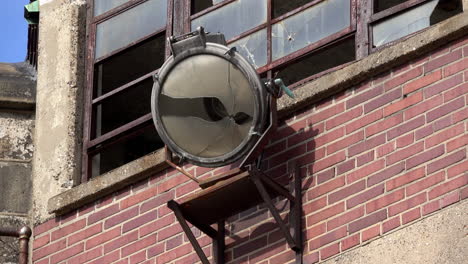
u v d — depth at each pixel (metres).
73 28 13.59
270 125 11.62
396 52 11.67
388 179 11.41
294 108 12.02
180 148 11.84
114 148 14.06
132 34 13.30
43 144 13.33
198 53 11.71
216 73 11.66
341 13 12.27
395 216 11.27
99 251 12.60
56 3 13.80
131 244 12.45
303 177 11.81
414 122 11.48
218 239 11.96
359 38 12.09
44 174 13.20
